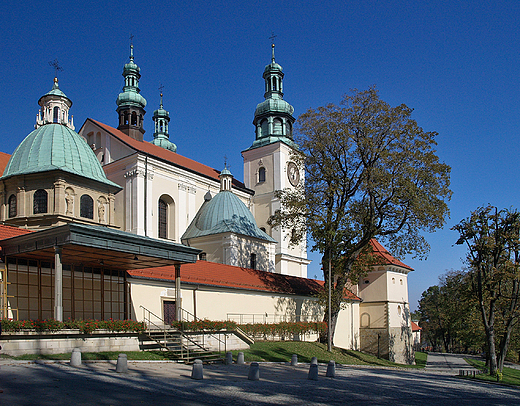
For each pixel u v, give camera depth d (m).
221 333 29.45
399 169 35.38
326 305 39.00
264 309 39.75
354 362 36.12
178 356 23.39
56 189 33.28
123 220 47.47
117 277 28.19
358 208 36.91
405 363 56.75
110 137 50.16
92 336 21.86
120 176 48.50
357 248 37.69
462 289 45.31
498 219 40.47
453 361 68.38
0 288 22.17
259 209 63.62
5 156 45.00
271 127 65.56
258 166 64.69
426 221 35.62
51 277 24.83
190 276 33.69
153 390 14.85
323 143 37.28
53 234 21.12
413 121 36.06
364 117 36.59
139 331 23.83
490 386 28.92
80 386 14.34
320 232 37.00
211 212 49.88
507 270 39.31
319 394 16.95
